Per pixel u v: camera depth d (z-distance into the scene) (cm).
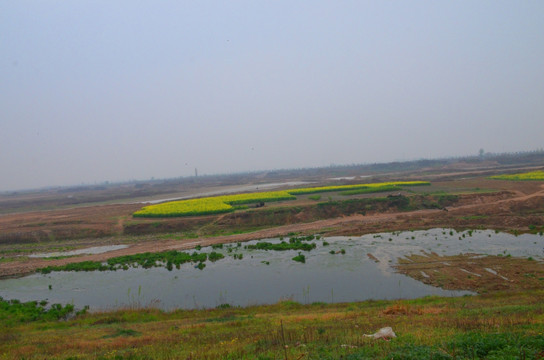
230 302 2056
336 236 3644
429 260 2608
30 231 4312
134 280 2525
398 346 902
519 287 2000
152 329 1518
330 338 1093
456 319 1259
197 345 1157
